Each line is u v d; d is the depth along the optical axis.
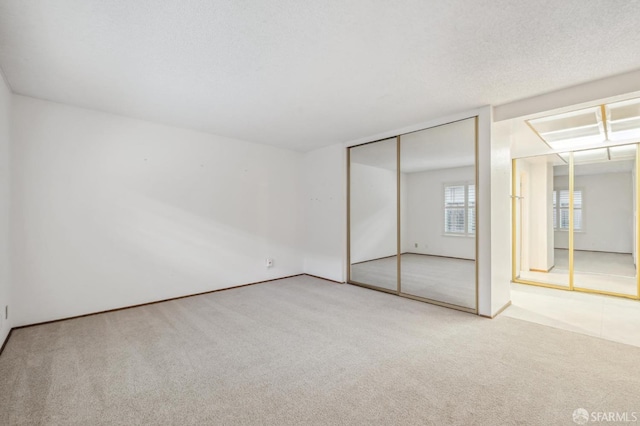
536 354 2.50
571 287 4.56
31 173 3.14
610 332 2.96
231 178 4.82
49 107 3.25
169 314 3.55
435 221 7.77
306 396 1.95
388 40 2.11
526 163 5.84
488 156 3.38
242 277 4.93
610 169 6.09
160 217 4.06
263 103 3.34
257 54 2.30
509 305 3.84
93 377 2.18
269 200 5.33
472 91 3.00
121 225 3.74
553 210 6.38
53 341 2.78
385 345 2.70
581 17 1.83
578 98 2.85
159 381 2.13
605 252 6.36
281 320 3.34
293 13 1.81
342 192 5.14
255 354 2.54
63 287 3.33
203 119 3.90
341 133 4.58
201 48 2.21
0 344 2.58
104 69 2.53
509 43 2.14
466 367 2.30
